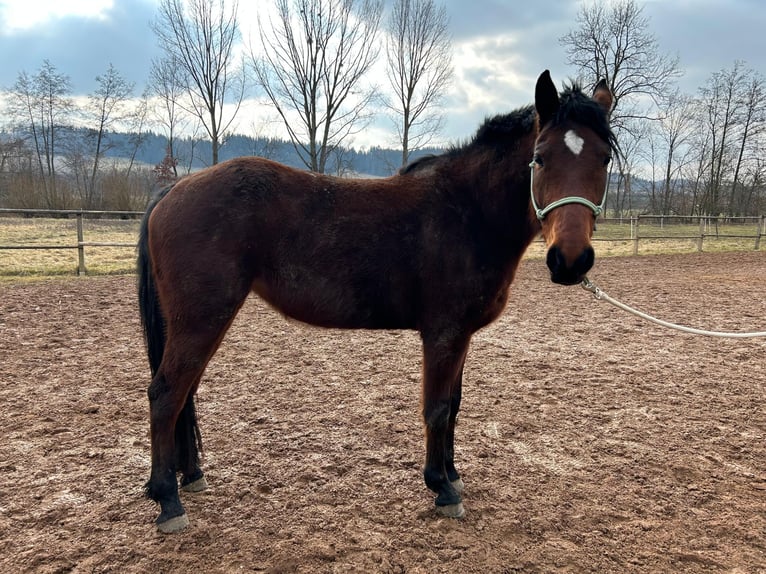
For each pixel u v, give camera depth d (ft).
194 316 8.87
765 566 8.26
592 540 8.87
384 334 23.12
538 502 10.01
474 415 14.21
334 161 82.07
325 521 9.23
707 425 13.74
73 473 10.68
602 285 37.40
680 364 19.08
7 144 113.60
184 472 10.02
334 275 9.30
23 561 7.97
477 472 11.14
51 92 123.95
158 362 9.60
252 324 24.62
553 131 8.42
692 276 42.06
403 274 9.37
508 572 8.05
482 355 19.97
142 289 9.64
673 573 8.07
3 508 9.34
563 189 8.05
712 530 9.20
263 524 9.14
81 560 8.09
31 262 41.04
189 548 8.48
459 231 9.32
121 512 9.38
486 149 9.63
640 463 11.64
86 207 97.86
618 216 111.65
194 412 10.21
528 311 28.63
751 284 37.88
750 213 118.62
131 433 12.59
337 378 17.01
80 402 14.37
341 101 70.08
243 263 9.12
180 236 8.87
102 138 126.52
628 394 15.94
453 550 8.55
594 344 21.76
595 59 99.91
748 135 120.67
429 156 10.43
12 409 13.76
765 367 18.79
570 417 14.16
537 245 65.10
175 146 113.09
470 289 9.23
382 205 9.50
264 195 9.18
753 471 11.36
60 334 21.42
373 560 8.21
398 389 16.06
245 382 16.47
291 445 12.20
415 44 76.64
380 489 10.37
